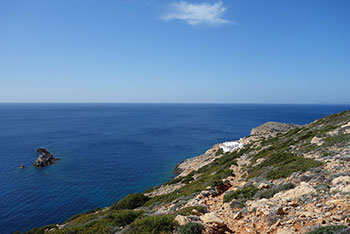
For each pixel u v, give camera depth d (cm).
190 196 1828
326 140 2500
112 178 5238
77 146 8512
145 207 2095
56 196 4175
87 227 1272
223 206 1345
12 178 5106
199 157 6550
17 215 3453
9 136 10500
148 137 10725
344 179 1102
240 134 11806
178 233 882
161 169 6025
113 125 15325
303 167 1623
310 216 859
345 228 673
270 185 1449
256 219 995
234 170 2955
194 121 18512
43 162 6116
